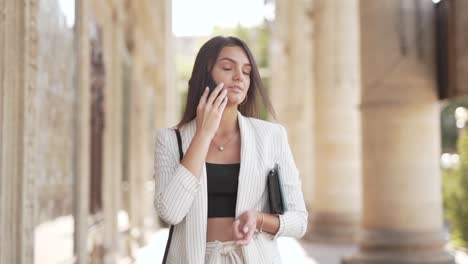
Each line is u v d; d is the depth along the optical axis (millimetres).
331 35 12414
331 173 12359
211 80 2014
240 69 2006
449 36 6723
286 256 10266
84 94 5039
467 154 10555
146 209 12367
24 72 3020
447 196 10812
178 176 1813
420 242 6820
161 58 15094
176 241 1940
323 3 12570
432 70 7039
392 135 7016
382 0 7074
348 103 12383
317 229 12430
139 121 10836
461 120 29234
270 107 2117
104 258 6715
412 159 6965
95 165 6168
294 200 2012
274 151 2031
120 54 7766
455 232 10758
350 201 12289
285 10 19562
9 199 2965
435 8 7098
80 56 4961
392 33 7066
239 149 2010
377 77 7105
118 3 7590
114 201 7527
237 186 1951
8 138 2947
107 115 7008
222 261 1910
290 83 18344
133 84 9961
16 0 2992
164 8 14977
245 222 1822
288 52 18688
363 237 7215
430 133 7023
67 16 4578
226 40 2045
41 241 3664
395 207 6961
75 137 4895
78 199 4859
